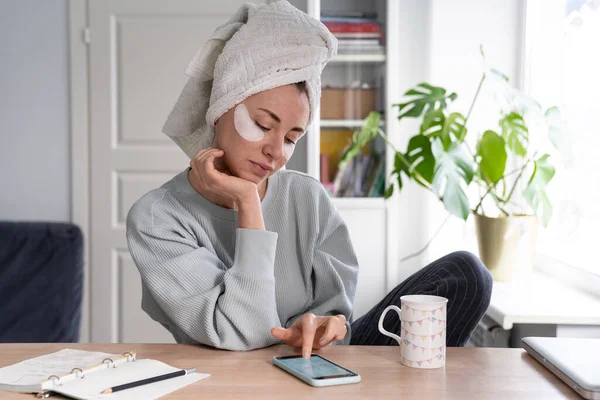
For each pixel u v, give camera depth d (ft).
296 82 4.44
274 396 3.47
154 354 4.25
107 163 11.82
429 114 9.31
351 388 3.61
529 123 10.07
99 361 4.00
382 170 10.82
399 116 9.54
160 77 11.69
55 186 11.96
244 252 4.39
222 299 4.31
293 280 5.15
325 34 4.42
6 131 11.91
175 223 4.70
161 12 11.61
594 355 3.93
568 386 3.68
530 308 7.18
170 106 11.74
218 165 4.78
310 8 10.59
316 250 5.20
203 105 4.92
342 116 10.78
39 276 10.50
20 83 11.86
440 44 10.98
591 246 8.30
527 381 3.76
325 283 5.13
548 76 9.92
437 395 3.52
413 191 11.30
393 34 10.61
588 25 8.54
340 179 10.84
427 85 9.63
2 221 11.05
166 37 11.64
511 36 10.82
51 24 11.79
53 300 10.41
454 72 10.99
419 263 11.30
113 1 11.65
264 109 4.41
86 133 11.82
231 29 4.64
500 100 9.17
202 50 4.67
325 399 3.43
